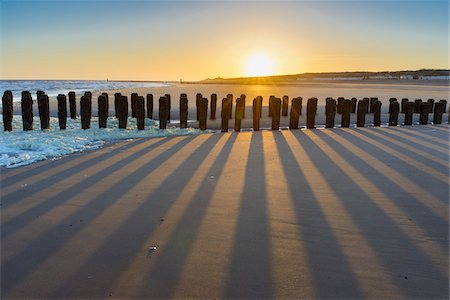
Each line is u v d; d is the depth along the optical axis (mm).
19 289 2539
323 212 3789
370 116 12188
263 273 2682
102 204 4090
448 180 4844
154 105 14648
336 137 8164
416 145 7203
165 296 2443
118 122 10383
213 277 2643
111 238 3268
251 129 9836
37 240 3250
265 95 20141
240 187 4633
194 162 5945
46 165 5777
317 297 2406
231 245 3105
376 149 6836
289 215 3723
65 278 2660
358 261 2822
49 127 9531
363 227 3424
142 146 7312
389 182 4777
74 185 4773
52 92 27500
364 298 2383
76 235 3334
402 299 2365
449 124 10672
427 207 3902
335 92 22922
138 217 3723
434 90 25578
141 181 4926
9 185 4773
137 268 2773
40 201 4199
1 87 37781
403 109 12594
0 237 3312
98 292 2492
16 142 7297
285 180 4910
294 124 9641
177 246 3104
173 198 4258
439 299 2355
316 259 2863
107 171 5434
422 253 2928
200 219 3652
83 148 7117
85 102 9344
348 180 4887
